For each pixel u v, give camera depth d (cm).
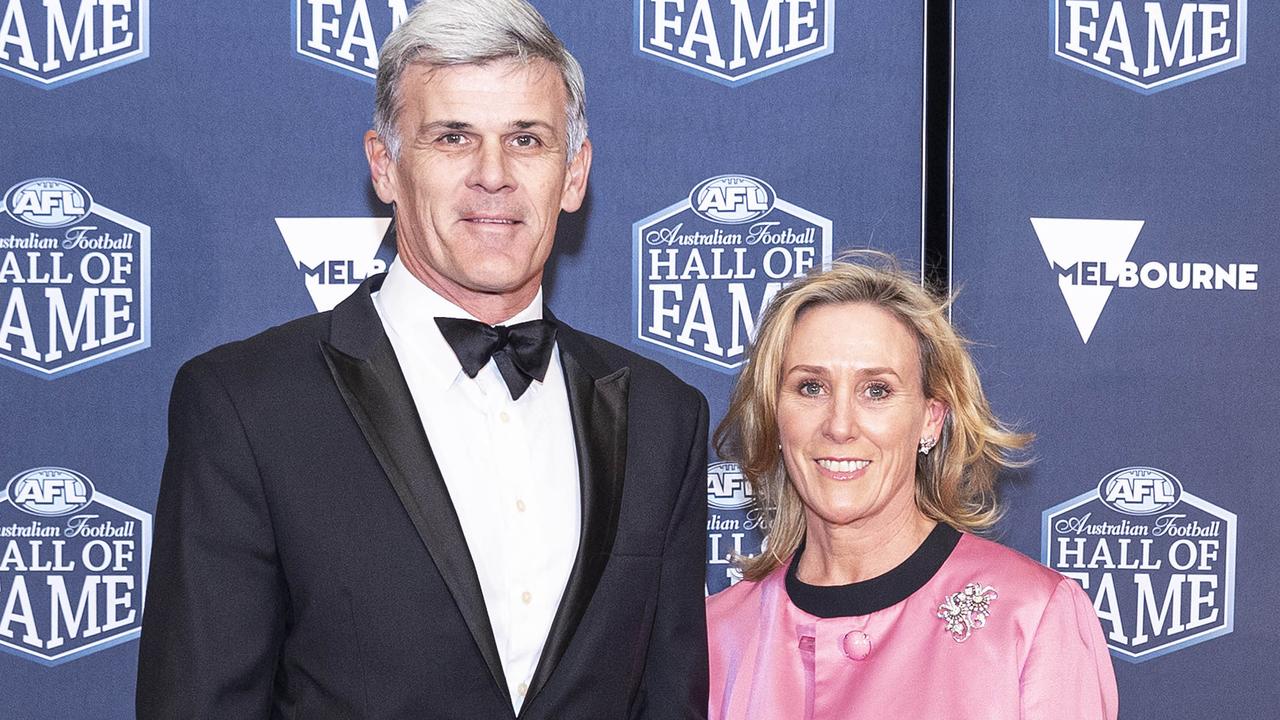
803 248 213
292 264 207
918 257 214
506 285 139
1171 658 218
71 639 205
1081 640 159
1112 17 214
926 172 213
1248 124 217
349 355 138
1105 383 216
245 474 129
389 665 129
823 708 162
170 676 124
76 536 205
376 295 152
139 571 206
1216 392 217
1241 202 217
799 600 171
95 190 203
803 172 212
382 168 146
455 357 143
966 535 172
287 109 205
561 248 211
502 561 138
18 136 202
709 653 176
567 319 212
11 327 203
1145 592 217
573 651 138
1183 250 217
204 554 127
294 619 132
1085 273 215
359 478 133
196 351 205
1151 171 216
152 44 203
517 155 137
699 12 211
